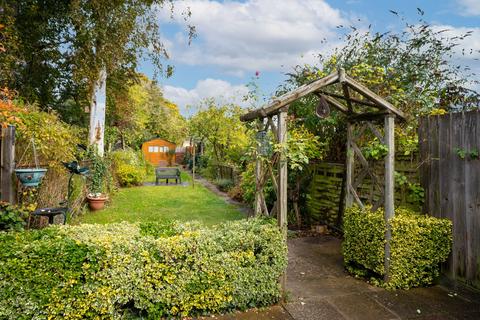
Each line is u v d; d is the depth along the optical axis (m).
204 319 3.12
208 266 3.11
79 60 9.73
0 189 4.55
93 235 3.17
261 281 3.32
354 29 6.60
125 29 9.33
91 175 8.74
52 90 11.89
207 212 8.55
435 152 4.05
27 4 9.69
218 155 17.41
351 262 4.51
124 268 2.88
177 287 3.02
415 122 4.74
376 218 3.99
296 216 7.10
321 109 4.03
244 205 9.52
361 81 5.52
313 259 4.98
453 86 5.84
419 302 3.50
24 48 9.82
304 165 7.21
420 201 4.30
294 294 3.71
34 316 2.68
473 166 3.56
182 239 3.10
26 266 2.66
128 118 17.70
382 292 3.76
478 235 3.51
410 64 6.01
